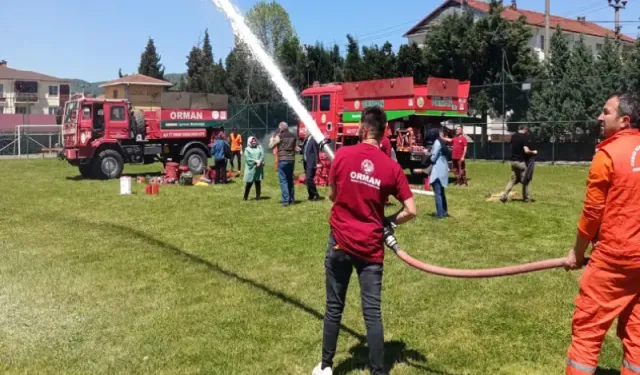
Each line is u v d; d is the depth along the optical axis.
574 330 3.67
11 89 78.94
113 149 21.83
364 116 4.22
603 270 3.49
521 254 8.55
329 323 4.33
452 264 7.95
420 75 38.12
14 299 6.45
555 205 13.52
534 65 35.75
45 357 4.88
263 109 37.44
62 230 10.62
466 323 5.62
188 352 4.97
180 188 17.84
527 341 5.17
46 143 46.31
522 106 29.20
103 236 10.03
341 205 4.16
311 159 14.39
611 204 3.45
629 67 26.95
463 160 18.30
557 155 28.50
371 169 4.06
